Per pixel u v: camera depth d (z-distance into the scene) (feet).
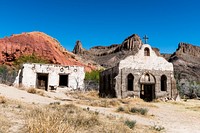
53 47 328.08
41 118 25.12
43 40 326.85
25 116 32.45
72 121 32.14
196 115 66.03
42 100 66.64
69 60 328.08
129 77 117.50
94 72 254.68
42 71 125.08
